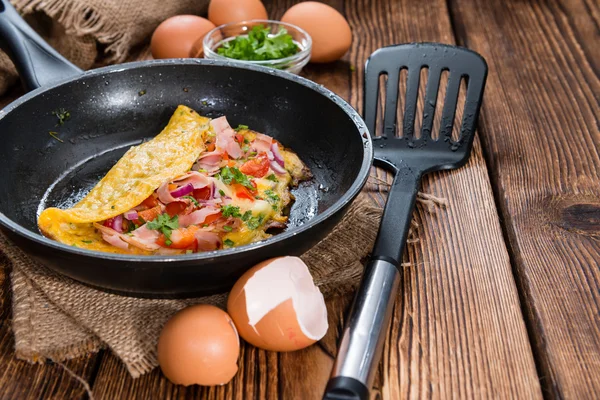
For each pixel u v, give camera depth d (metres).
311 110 0.64
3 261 0.59
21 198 0.61
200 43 0.77
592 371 0.53
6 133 0.61
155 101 0.67
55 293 0.55
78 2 0.75
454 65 0.69
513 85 0.77
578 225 0.62
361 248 0.59
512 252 0.61
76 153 0.65
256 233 0.59
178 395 0.52
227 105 0.67
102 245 0.57
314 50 0.78
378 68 0.69
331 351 0.54
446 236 0.61
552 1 0.90
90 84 0.65
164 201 0.59
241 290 0.52
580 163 0.67
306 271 0.53
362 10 0.89
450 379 0.52
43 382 0.53
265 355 0.54
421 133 0.68
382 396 0.52
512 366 0.53
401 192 0.61
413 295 0.57
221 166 0.62
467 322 0.55
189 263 0.50
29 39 0.66
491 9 0.89
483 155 0.69
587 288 0.57
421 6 0.90
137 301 0.55
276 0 0.91
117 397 0.52
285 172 0.63
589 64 0.80
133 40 0.80
